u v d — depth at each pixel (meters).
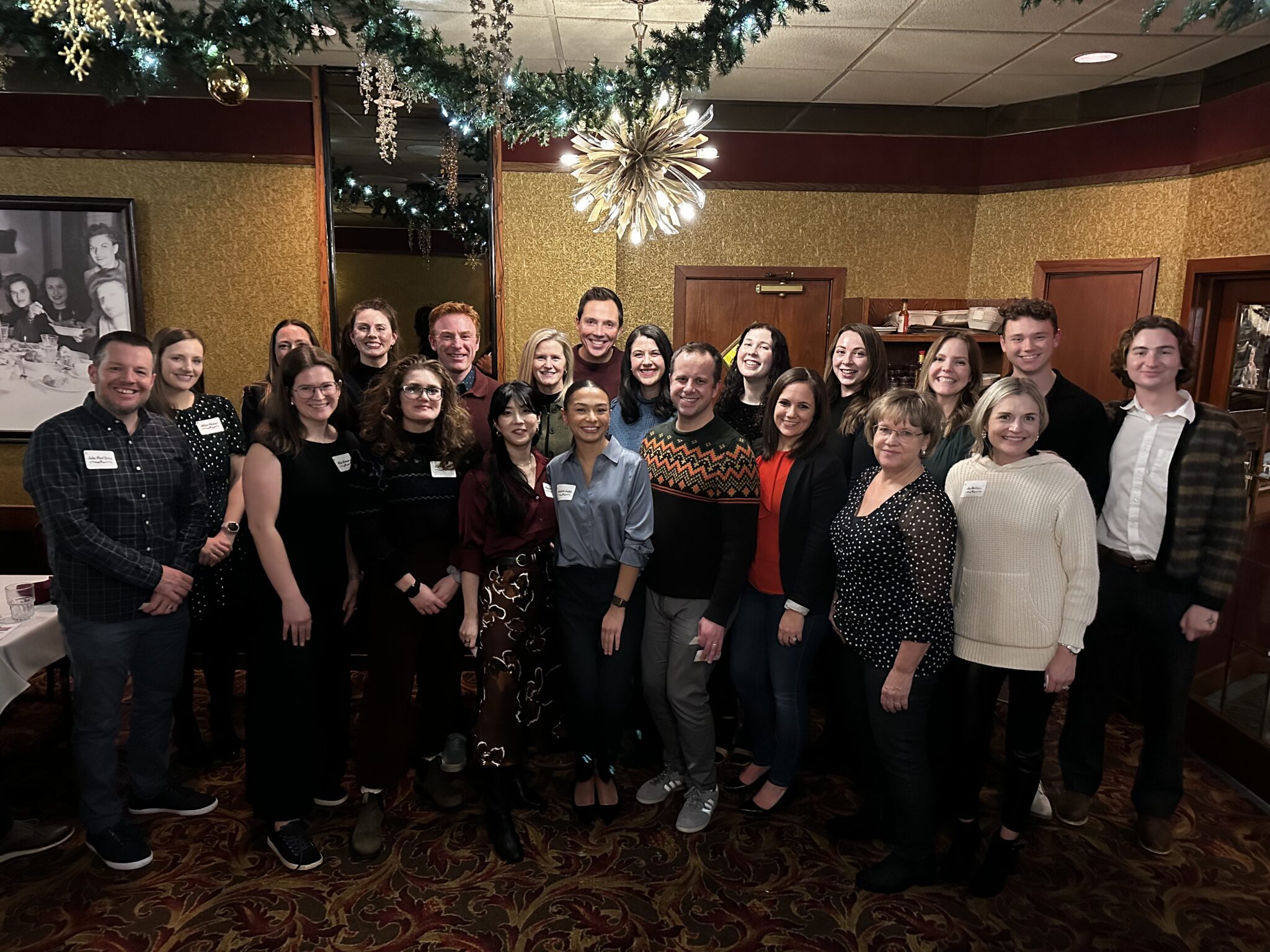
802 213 4.71
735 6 2.57
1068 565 2.13
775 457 2.56
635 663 2.60
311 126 4.10
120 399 2.26
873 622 2.19
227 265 4.17
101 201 3.98
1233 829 2.66
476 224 4.31
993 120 4.63
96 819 2.38
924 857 2.30
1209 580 2.42
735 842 2.57
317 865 2.44
